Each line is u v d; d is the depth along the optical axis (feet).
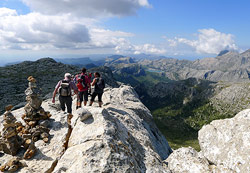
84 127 16.42
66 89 22.09
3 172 13.52
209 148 20.44
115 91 42.93
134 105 37.58
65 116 21.24
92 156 13.08
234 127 19.77
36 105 19.29
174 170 18.17
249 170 15.55
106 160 12.95
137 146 18.75
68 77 22.57
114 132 15.79
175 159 19.43
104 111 18.06
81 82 25.07
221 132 20.58
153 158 18.06
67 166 12.98
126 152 14.82
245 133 18.34
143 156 17.90
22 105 38.93
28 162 14.93
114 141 14.85
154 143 29.63
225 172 16.67
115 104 33.65
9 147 15.70
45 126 18.83
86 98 25.98
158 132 38.32
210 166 17.98
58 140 17.34
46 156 15.61
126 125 24.80
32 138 17.66
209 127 22.31
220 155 18.76
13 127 16.02
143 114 36.42
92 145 13.80
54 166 14.57
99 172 12.16
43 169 14.15
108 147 13.91
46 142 17.29
